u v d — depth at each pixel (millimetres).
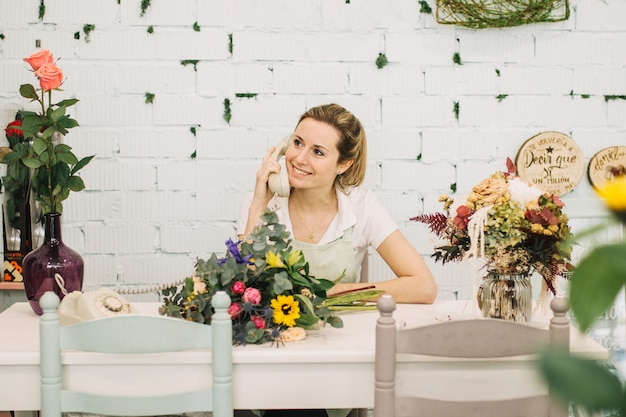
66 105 1967
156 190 2646
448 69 2648
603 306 310
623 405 310
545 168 2668
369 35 2627
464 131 2672
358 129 2143
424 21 2631
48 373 1441
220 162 2650
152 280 2674
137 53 2605
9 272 2336
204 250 2672
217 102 2631
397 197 2686
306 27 2617
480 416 1419
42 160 1896
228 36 2611
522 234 1671
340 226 2131
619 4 2656
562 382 318
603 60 2674
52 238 1869
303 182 2072
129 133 2627
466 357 1409
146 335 1418
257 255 1608
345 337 1647
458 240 1785
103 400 1440
